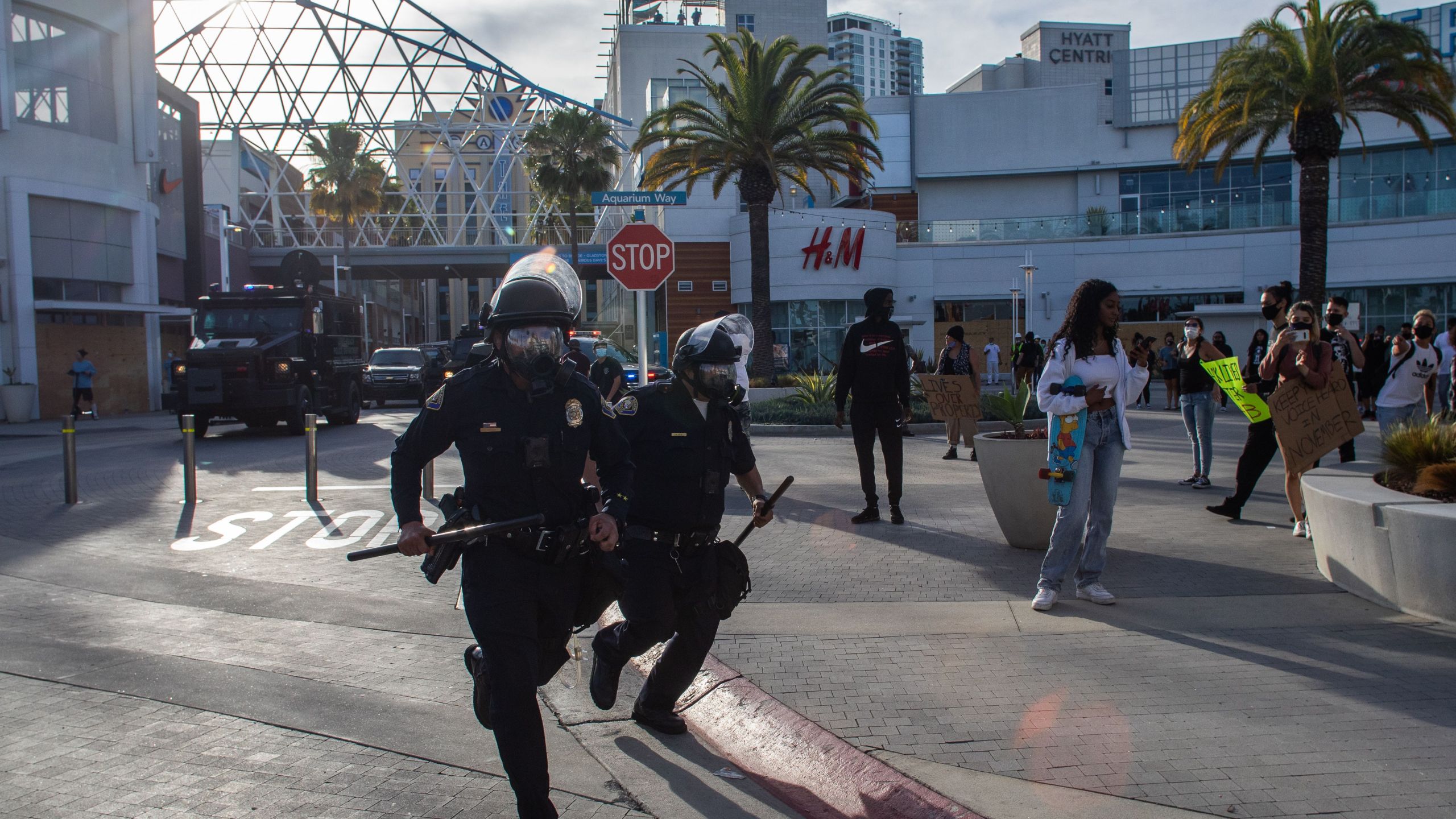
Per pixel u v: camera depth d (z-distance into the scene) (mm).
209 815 3381
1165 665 4590
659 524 3836
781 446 16016
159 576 6973
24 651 5188
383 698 4555
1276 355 7668
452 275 59906
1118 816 3146
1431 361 9656
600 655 4027
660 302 44406
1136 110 43531
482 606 3156
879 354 8453
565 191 45219
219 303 19297
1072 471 5520
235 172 57156
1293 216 39375
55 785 3600
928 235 42531
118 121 30109
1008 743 3746
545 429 3232
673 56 57531
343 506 10047
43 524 9023
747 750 4020
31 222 27219
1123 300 41188
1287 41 25469
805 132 29672
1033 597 5965
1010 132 44844
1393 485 6184
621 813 3455
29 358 26797
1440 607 5121
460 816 3393
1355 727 3787
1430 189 37719
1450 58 40250
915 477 11859
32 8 27203
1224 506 8547
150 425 23891
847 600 5957
